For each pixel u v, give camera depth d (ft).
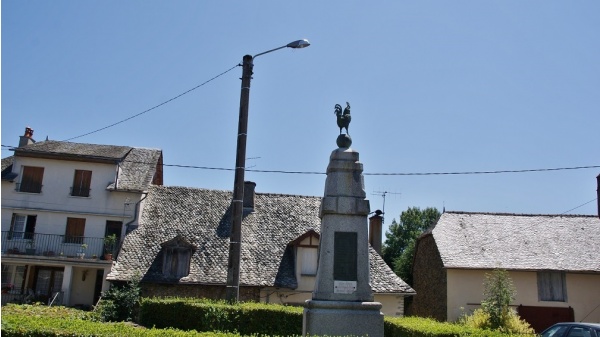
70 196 92.58
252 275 82.12
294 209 97.86
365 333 33.99
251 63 53.01
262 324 48.80
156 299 55.06
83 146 100.63
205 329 47.78
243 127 51.72
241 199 51.78
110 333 28.96
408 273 137.18
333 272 35.58
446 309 93.81
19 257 87.15
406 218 187.93
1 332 28.35
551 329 43.14
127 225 89.71
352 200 36.42
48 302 86.33
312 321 33.91
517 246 98.99
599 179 109.70
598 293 93.91
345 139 37.93
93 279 91.20
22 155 93.04
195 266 82.89
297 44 52.31
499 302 61.11
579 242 99.86
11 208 91.15
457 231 103.09
